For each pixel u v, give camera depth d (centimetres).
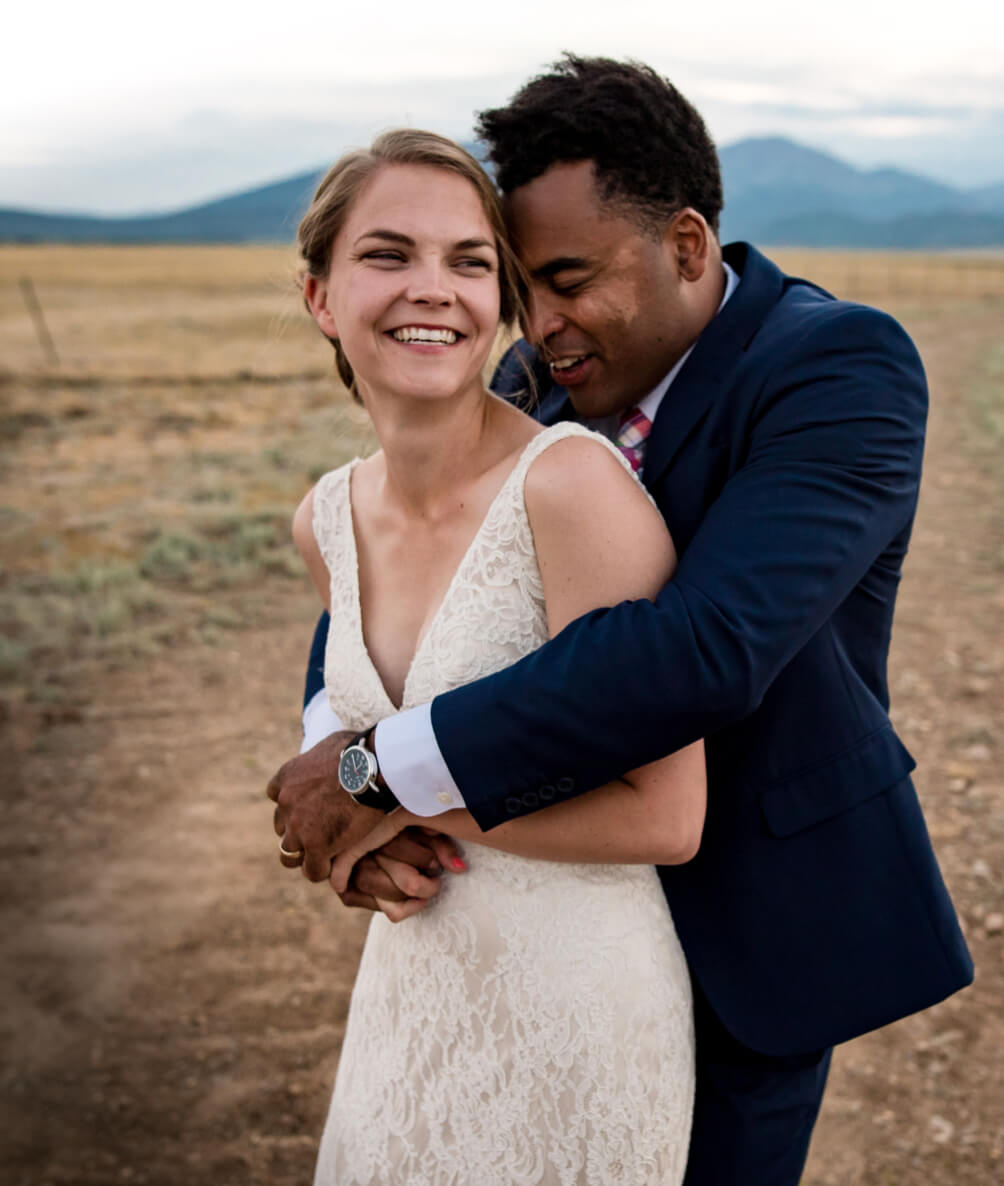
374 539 184
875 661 196
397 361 158
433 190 155
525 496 159
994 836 425
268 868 434
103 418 1574
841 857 182
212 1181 284
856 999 182
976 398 1691
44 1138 298
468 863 167
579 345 191
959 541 886
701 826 163
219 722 570
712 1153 195
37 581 795
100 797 491
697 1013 193
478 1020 165
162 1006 353
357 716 178
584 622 147
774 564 149
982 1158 279
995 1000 338
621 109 173
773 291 186
